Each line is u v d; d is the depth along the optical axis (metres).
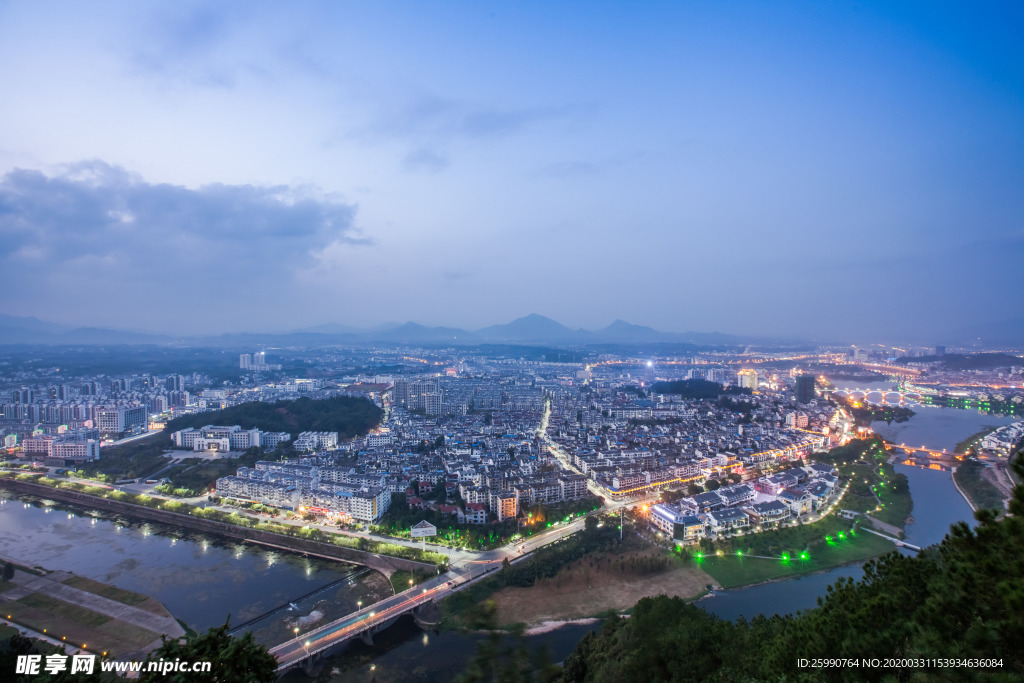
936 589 66.06
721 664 120.25
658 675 130.25
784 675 80.62
